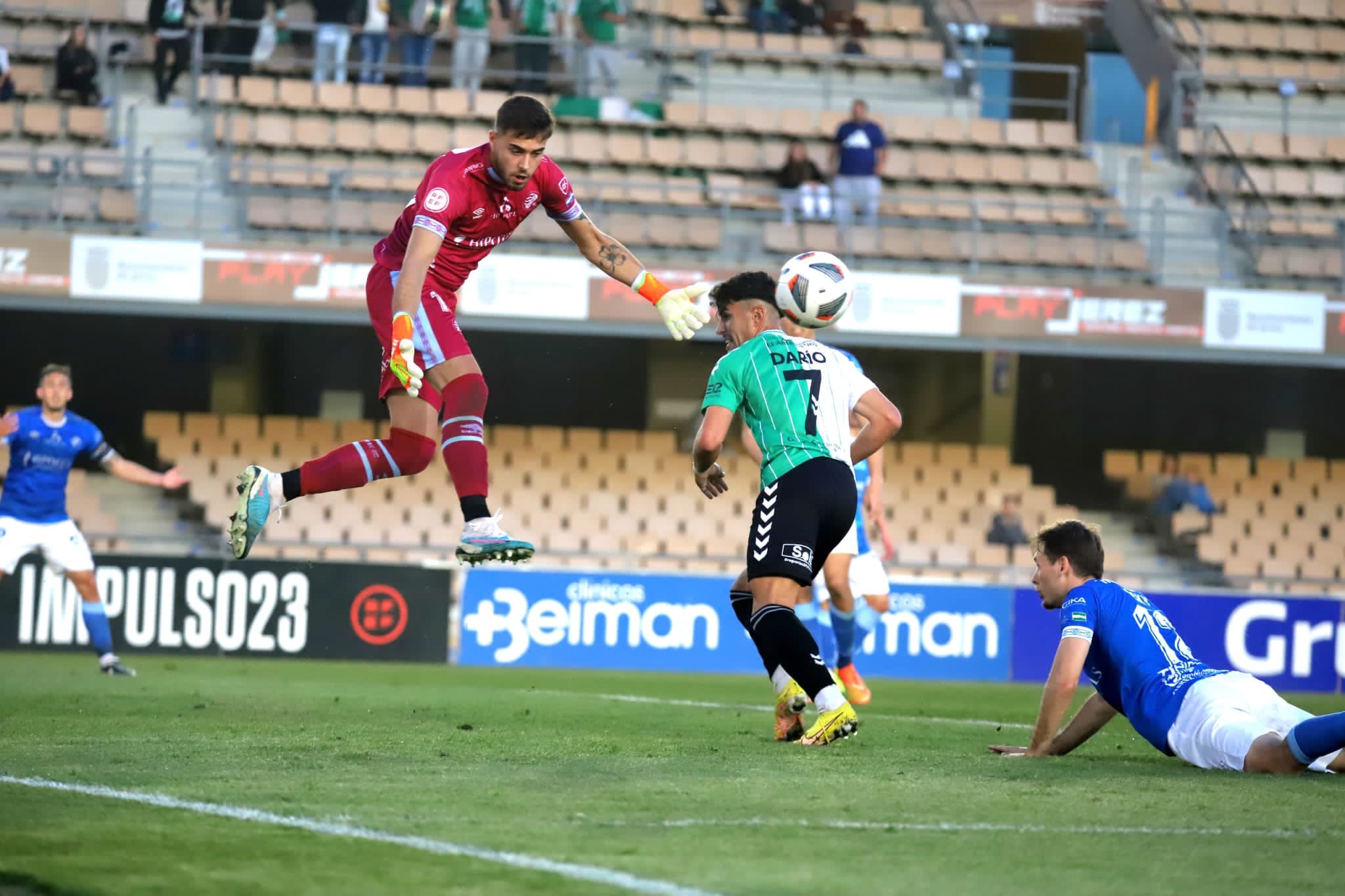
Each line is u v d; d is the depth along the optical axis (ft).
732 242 219.61
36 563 165.17
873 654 179.11
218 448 216.95
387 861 36.86
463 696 108.47
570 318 187.93
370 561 172.14
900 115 257.34
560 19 242.37
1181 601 179.52
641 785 51.03
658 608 177.17
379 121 230.27
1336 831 44.50
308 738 67.10
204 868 36.01
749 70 258.78
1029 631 181.27
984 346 194.49
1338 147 250.16
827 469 64.44
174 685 111.86
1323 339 195.62
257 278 184.65
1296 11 270.05
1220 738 59.36
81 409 244.63
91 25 241.35
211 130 221.66
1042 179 239.71
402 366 58.03
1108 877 36.70
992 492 224.33
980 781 54.29
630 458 220.43
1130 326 194.70
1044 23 277.85
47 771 52.95
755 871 36.27
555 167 64.69
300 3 244.22
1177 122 250.57
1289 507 228.43
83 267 181.88
